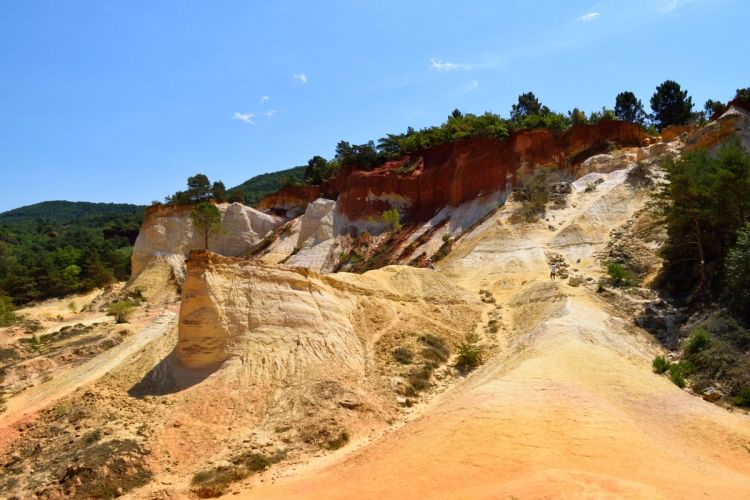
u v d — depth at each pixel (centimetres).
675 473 1948
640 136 7369
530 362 2950
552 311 3916
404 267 5169
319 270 7881
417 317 4362
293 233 9088
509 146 7562
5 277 9600
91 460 2630
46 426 3234
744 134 6075
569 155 7325
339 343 3719
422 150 8956
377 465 2309
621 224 5822
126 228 14900
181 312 3625
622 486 1720
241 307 3647
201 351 3491
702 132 6384
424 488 1983
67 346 5194
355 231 8325
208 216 8544
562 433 2195
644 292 4269
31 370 4669
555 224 6194
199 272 3641
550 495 1669
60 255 11112
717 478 1942
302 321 3719
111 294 8019
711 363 3152
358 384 3384
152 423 2983
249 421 3041
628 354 3316
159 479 2600
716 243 4162
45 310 8112
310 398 3131
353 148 9675
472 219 7231
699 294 3938
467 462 2077
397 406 3234
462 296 4844
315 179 10750
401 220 8200
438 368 3719
